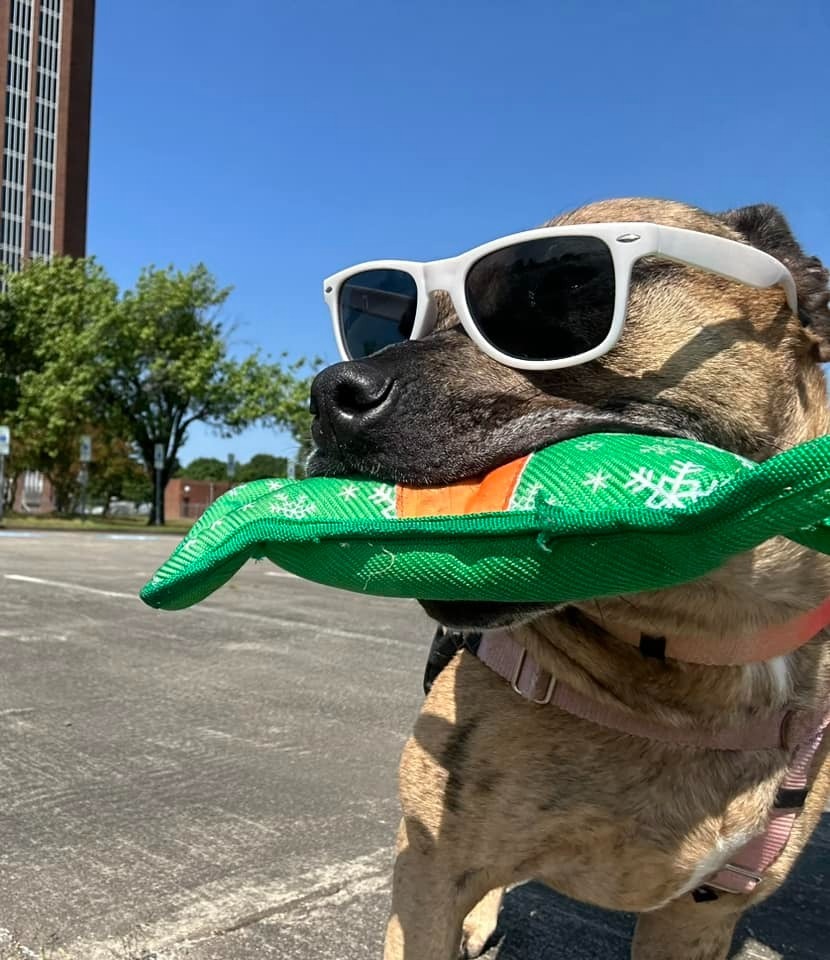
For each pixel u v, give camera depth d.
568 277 0.29
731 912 0.33
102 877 0.43
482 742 0.30
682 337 0.30
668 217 0.36
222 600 1.45
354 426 0.26
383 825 0.51
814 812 0.32
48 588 1.52
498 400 0.28
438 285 0.32
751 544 0.20
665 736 0.29
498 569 0.22
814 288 0.34
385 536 0.23
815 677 0.31
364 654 1.01
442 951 0.30
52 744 0.64
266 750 0.65
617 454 0.23
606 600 0.28
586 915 0.44
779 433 0.32
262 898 0.42
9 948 0.37
